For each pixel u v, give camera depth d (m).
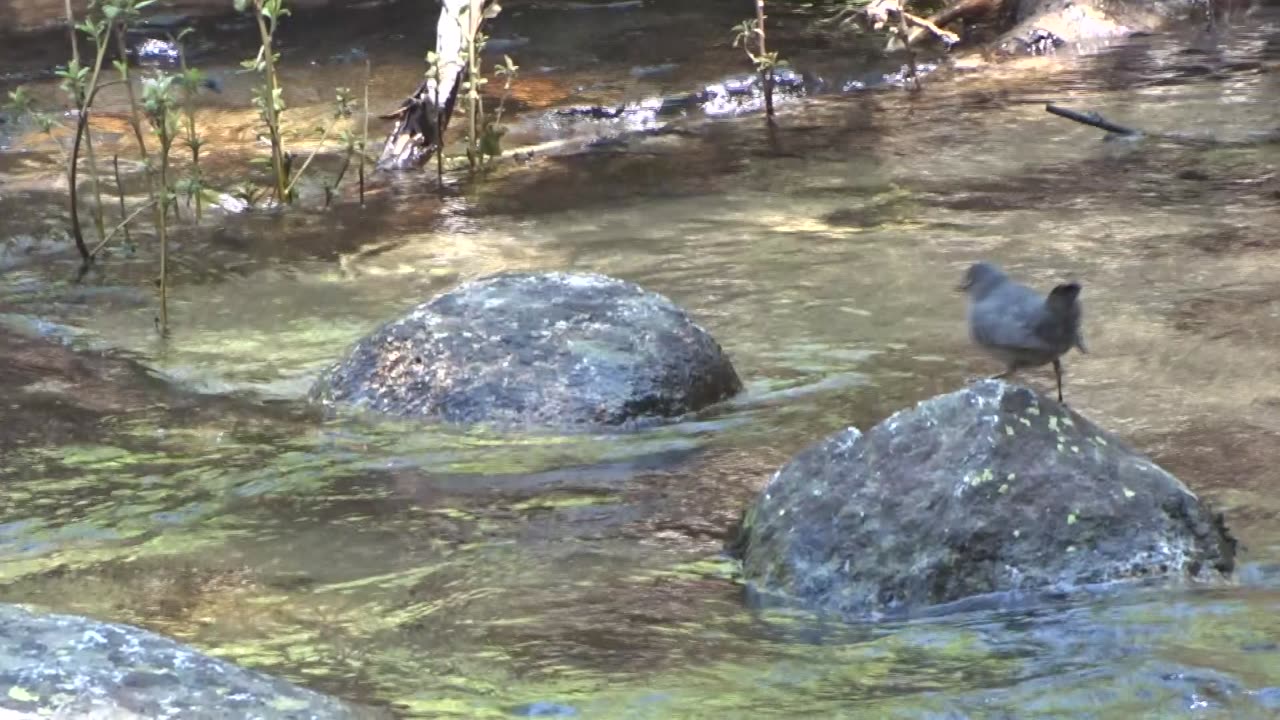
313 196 16.20
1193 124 17.48
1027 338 7.97
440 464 9.43
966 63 21.56
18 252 14.27
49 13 25.16
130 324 12.34
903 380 10.50
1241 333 10.98
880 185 15.72
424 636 7.17
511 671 6.77
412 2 25.98
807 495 7.75
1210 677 6.34
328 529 8.52
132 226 15.06
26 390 10.83
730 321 11.86
